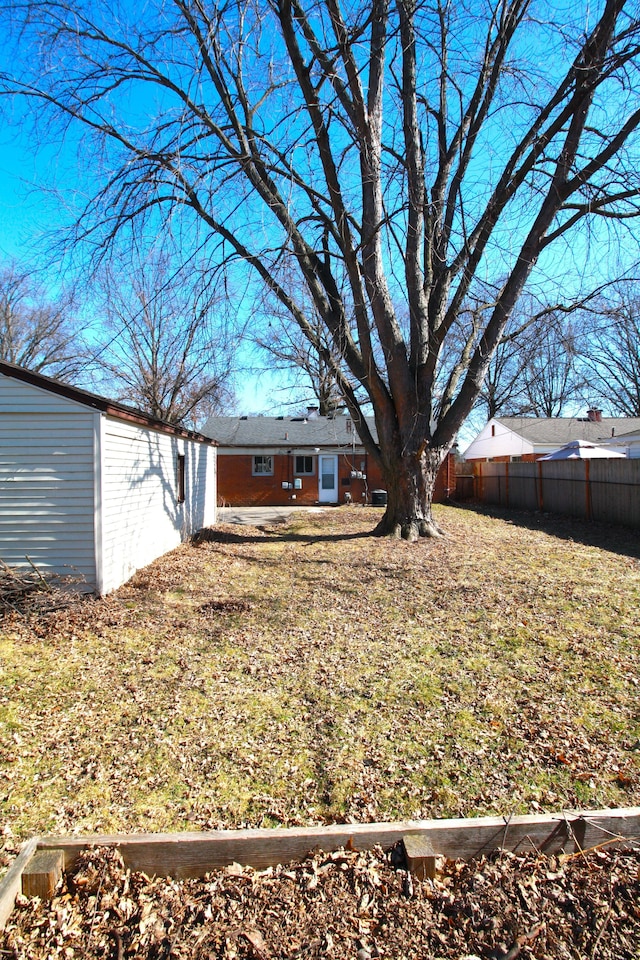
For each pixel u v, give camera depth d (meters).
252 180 9.53
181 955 1.92
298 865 2.31
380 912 2.09
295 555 10.41
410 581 7.87
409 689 4.31
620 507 14.28
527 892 2.18
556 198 9.70
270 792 2.98
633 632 5.50
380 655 5.05
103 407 7.12
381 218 10.23
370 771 3.17
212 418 27.17
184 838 2.30
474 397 11.36
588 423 27.52
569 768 3.15
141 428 9.05
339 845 2.35
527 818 2.42
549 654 4.97
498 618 6.05
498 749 3.39
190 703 4.12
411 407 11.32
